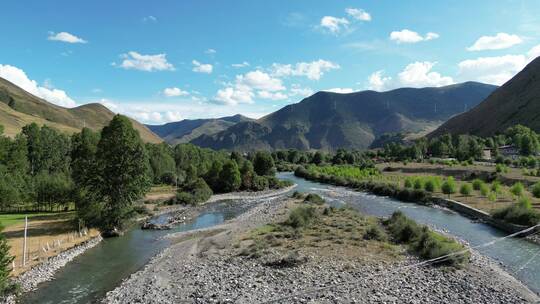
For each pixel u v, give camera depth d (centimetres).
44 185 8019
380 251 4356
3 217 7025
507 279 3506
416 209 7625
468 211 6888
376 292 3194
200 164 15275
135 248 5197
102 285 3722
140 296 3362
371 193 10512
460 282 3397
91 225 5928
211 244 5119
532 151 14775
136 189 6331
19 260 4253
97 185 6188
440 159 17512
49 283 3778
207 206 9262
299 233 5181
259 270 3847
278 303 3047
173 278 3812
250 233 5506
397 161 19288
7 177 8088
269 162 15100
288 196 10200
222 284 3528
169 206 8931
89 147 7244
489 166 13250
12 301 3256
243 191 12100
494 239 5003
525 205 5888
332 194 10475
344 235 5075
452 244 4331
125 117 6406
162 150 15875
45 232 5694
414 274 3603
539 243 4678
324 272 3697
